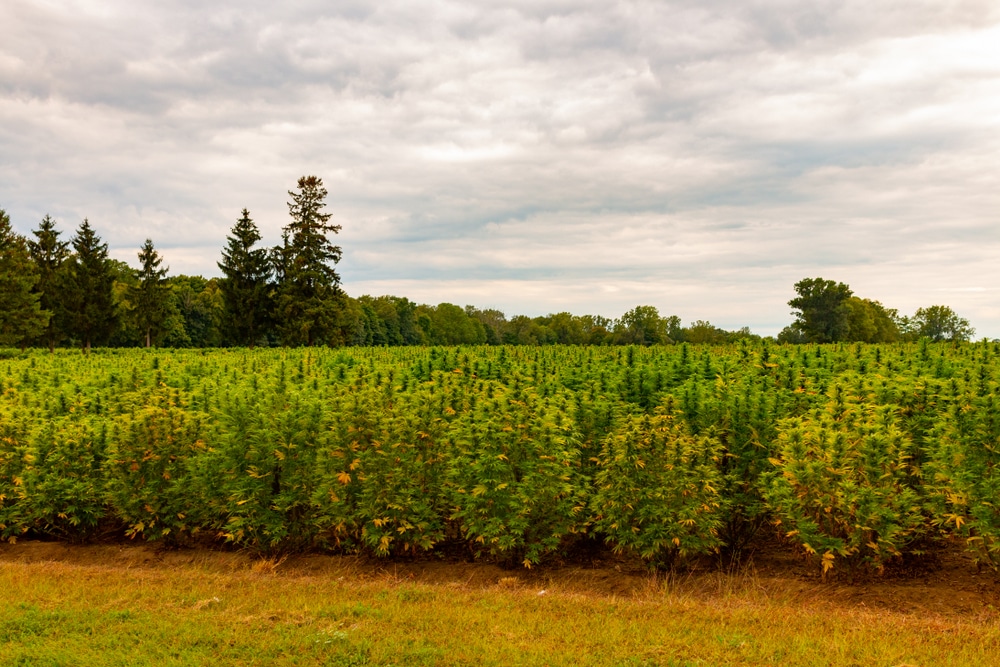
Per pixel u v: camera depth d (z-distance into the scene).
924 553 8.66
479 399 10.48
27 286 55.09
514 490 8.73
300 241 68.38
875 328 81.06
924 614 7.24
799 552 9.04
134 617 7.04
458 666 5.89
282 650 6.21
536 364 15.70
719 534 9.32
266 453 9.51
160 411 10.20
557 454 8.77
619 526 8.52
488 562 9.27
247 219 70.50
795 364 14.06
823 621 6.88
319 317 66.25
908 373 12.73
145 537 10.05
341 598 7.69
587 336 120.19
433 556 9.49
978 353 14.68
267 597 7.72
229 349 44.31
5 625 6.79
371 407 9.47
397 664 5.93
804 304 77.25
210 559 9.67
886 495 7.82
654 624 6.82
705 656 6.00
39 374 18.44
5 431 10.67
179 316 85.62
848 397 9.80
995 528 7.48
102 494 10.14
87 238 66.12
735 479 9.00
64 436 10.48
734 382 11.62
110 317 66.06
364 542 9.30
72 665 5.97
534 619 6.98
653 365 14.09
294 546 9.67
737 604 7.55
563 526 8.77
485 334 140.38
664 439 8.52
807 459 8.12
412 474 9.23
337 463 9.15
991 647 6.11
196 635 6.52
